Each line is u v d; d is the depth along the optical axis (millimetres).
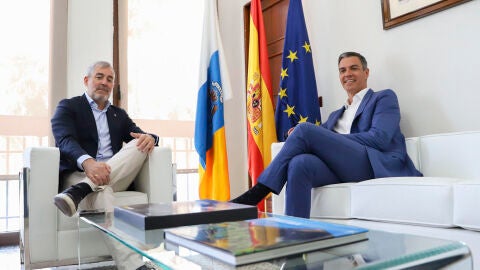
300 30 2785
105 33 3182
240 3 3770
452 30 2027
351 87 2248
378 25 2420
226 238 628
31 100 2953
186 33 3596
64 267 2086
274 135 2941
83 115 2141
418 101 2189
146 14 3432
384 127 1878
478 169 1637
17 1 2957
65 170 1850
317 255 579
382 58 2396
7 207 3012
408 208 1271
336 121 2268
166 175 1953
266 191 1658
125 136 2367
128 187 2068
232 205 1034
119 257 1040
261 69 3062
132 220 940
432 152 1818
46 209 1645
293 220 851
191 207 1020
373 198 1382
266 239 596
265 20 3514
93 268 1685
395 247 586
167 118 3451
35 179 1633
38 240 1620
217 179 3006
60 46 3018
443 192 1188
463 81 1974
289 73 2766
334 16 2740
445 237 1155
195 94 3594
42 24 3029
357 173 1788
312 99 2689
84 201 1602
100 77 2209
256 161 2963
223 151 3023
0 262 2145
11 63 2910
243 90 3715
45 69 3014
